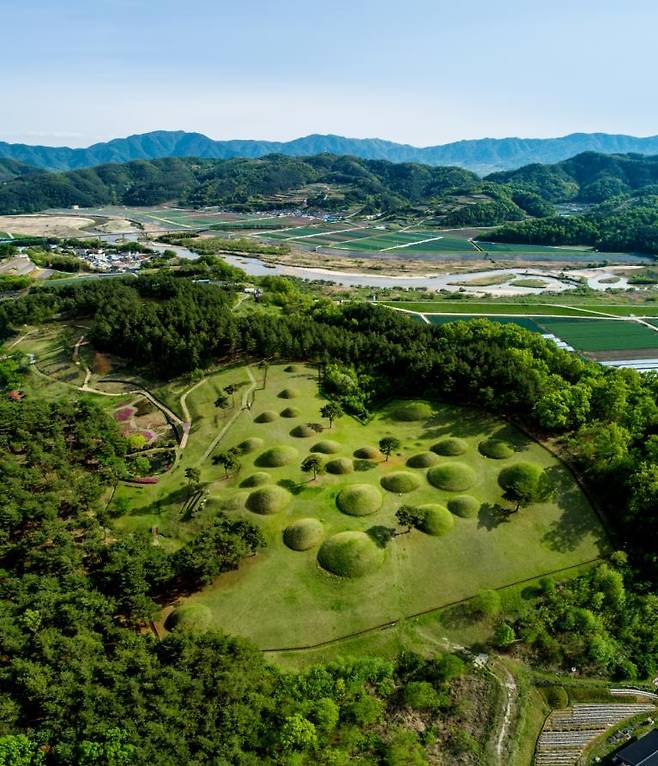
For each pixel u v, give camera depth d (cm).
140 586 6681
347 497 8662
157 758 4716
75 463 9975
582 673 6291
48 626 5991
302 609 6875
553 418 9738
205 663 5731
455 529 8075
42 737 4834
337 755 5131
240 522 7706
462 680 6112
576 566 7562
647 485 7988
